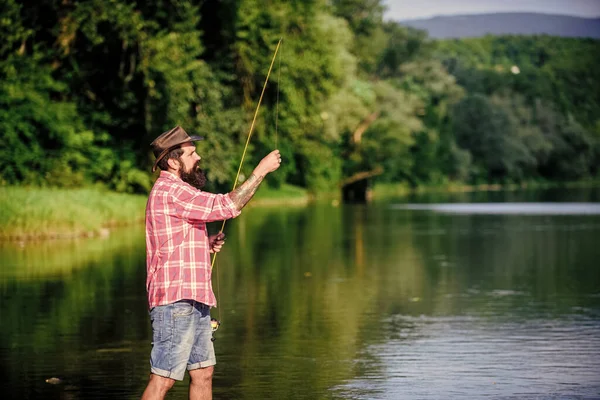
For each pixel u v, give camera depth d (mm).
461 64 146125
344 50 67625
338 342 12281
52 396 9438
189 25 41844
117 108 44062
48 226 29984
